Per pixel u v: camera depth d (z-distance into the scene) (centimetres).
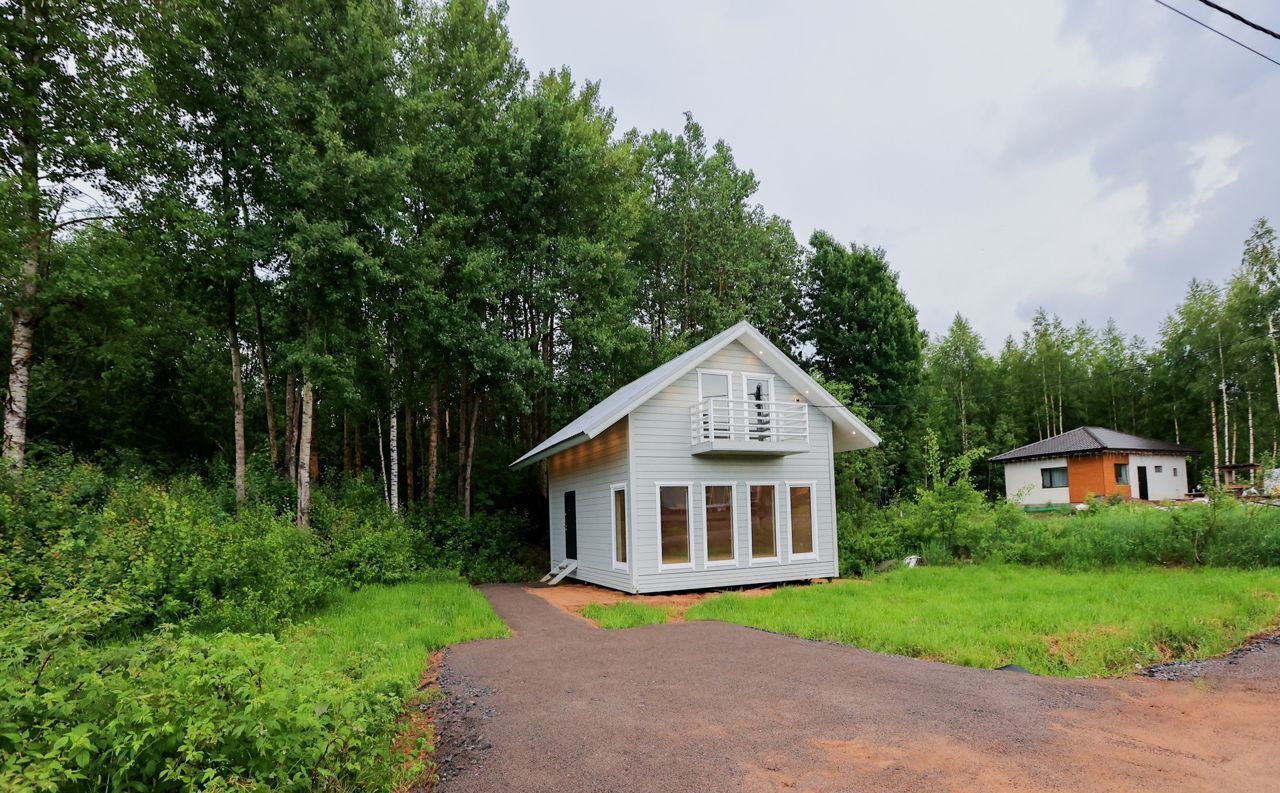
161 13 1371
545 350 2469
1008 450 4044
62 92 1298
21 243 1230
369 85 1653
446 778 455
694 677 698
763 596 1295
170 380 2398
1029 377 4294
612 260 2253
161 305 1738
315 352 1608
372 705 398
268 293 1745
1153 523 1488
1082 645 796
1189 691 625
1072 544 1531
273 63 1608
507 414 2645
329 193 1557
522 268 2159
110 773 297
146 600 879
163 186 1491
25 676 308
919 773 434
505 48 2212
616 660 792
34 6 1240
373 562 1591
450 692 677
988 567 1563
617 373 2488
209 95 1548
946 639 831
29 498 1041
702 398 1523
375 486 2027
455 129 2080
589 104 2533
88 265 1327
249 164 1574
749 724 539
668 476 1464
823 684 656
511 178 2112
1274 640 839
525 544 2328
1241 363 3228
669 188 3077
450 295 2091
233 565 959
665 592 1424
